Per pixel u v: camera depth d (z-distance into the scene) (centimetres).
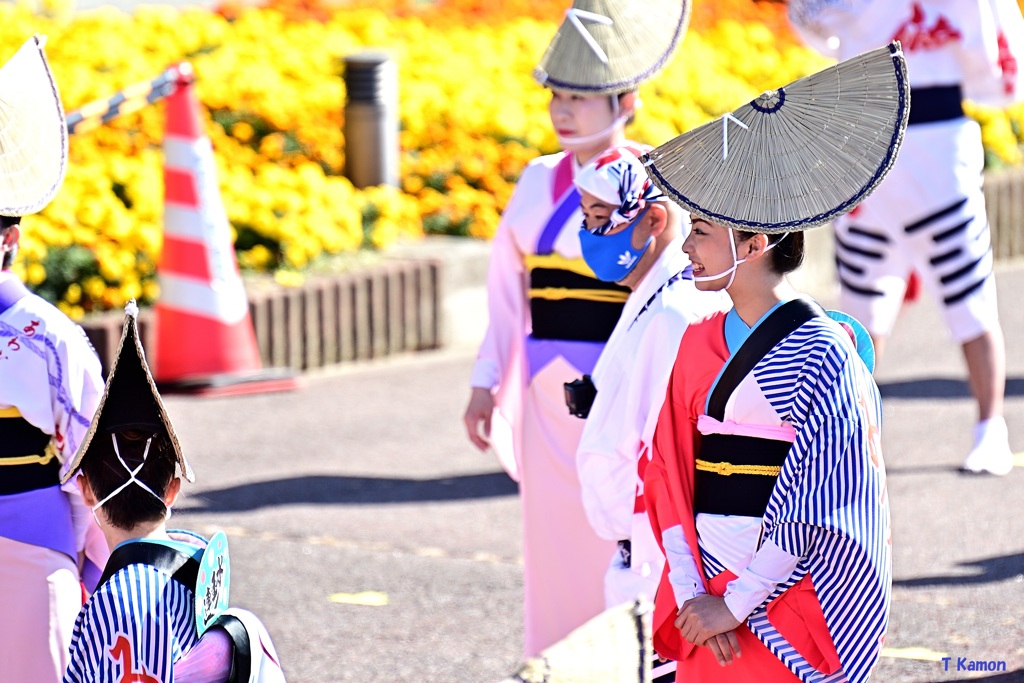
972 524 1334
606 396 873
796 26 1536
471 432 1028
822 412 663
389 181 2247
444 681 1034
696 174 677
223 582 633
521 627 1131
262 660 632
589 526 977
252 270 1978
